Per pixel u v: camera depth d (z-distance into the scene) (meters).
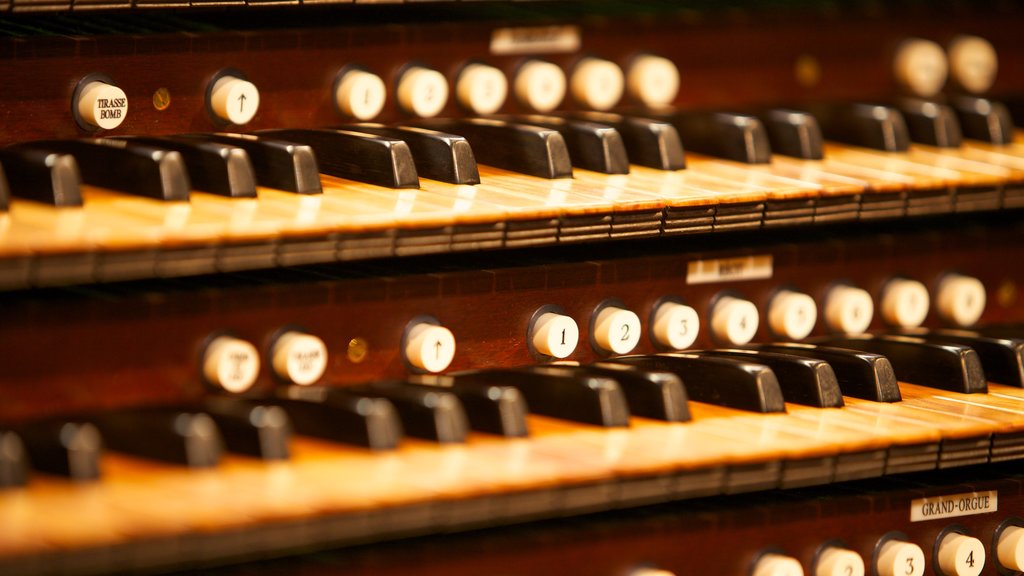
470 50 1.66
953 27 2.08
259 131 1.50
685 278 1.58
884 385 1.54
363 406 1.23
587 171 1.57
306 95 1.53
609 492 1.25
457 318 1.42
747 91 1.92
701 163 1.68
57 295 1.22
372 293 1.36
